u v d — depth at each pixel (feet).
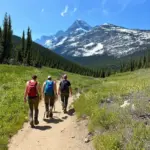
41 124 52.60
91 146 38.11
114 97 56.70
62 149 38.91
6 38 313.94
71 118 56.29
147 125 37.04
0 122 50.03
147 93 53.26
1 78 107.96
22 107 63.21
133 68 586.04
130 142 32.86
